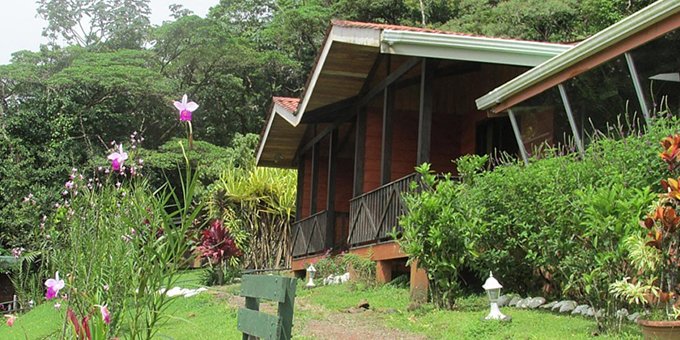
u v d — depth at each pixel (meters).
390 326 7.24
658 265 5.05
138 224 3.85
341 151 18.02
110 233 4.32
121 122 31.70
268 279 3.51
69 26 44.16
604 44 7.74
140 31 40.94
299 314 8.55
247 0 43.59
